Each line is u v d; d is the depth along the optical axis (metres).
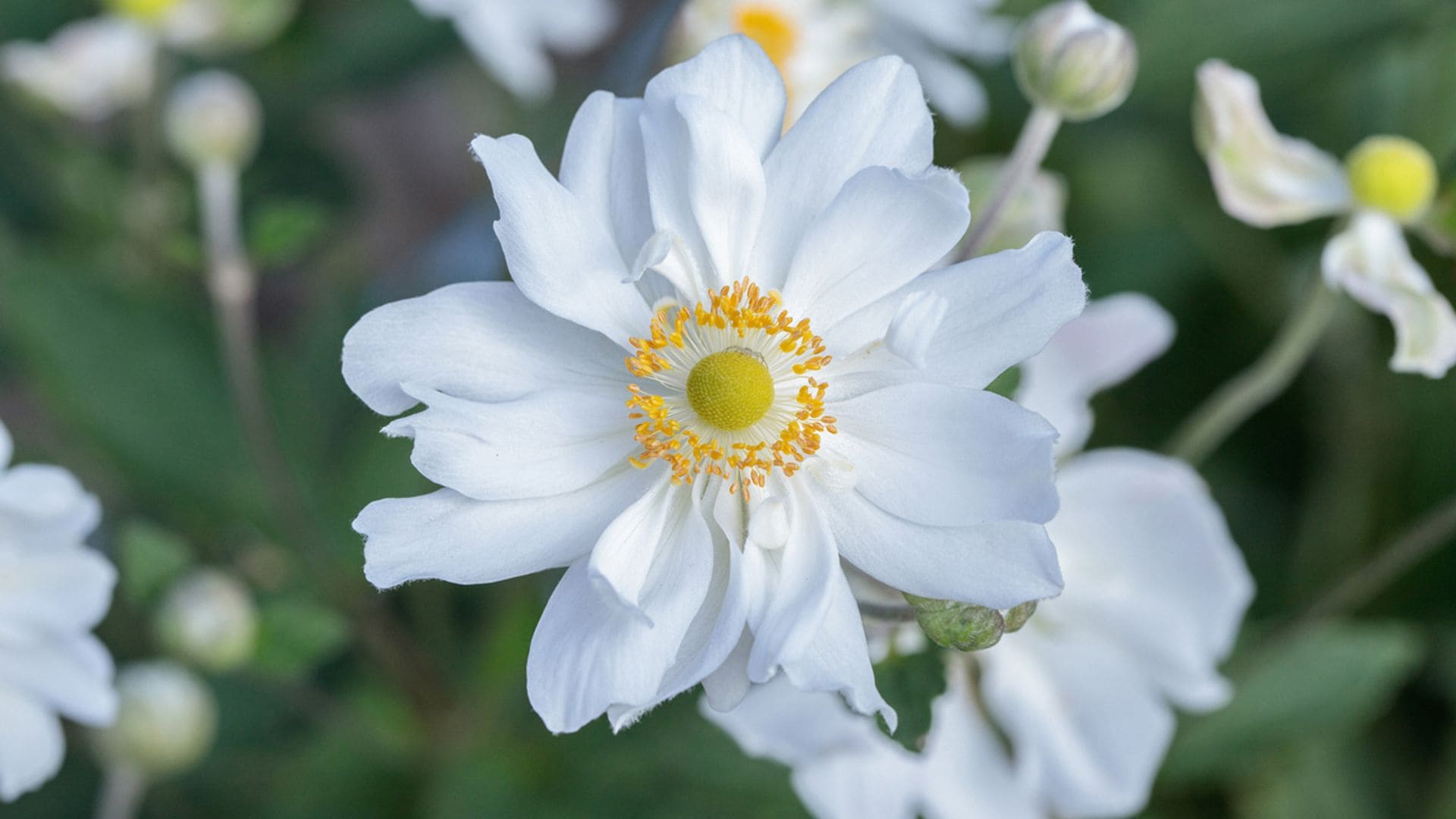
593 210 0.35
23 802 0.46
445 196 0.61
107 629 0.47
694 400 0.36
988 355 0.34
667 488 0.36
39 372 0.45
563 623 0.35
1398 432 0.47
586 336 0.36
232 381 0.46
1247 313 0.48
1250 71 0.48
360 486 0.45
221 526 0.46
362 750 0.45
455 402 0.34
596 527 0.35
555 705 0.34
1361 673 0.44
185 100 0.43
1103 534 0.41
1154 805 0.46
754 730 0.39
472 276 0.49
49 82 0.47
